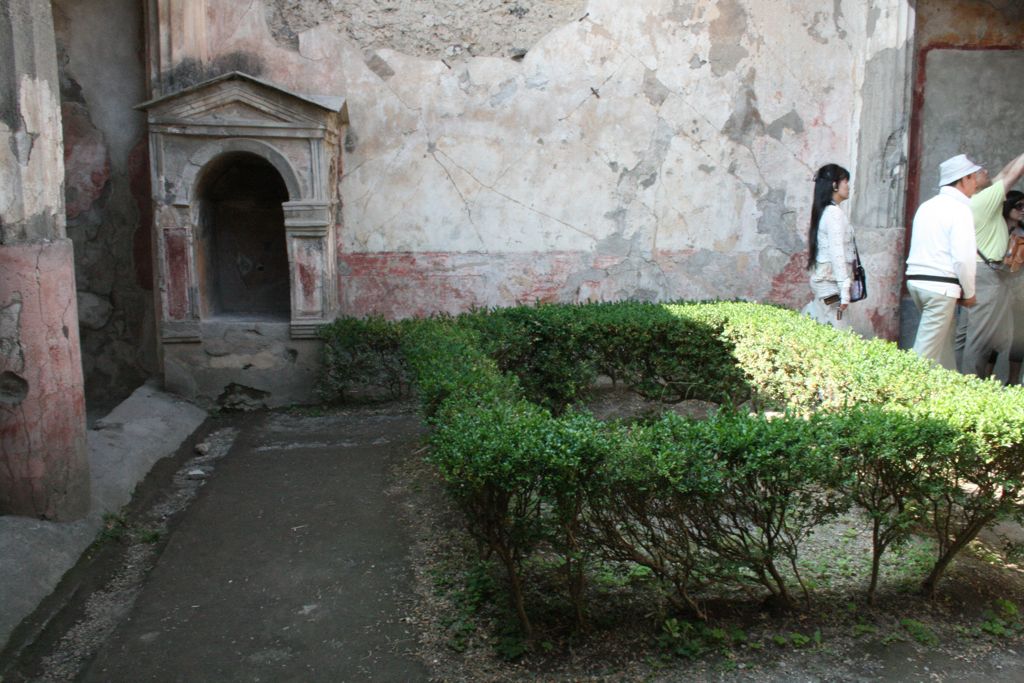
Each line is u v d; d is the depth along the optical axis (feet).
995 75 27.58
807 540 14.40
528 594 12.58
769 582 12.17
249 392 25.07
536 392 22.07
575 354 21.83
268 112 23.90
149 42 24.70
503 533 11.09
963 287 20.01
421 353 18.15
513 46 26.35
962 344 25.09
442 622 12.34
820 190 22.61
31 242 14.29
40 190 14.49
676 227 27.50
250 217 26.76
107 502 16.49
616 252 27.37
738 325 20.61
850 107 27.45
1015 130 27.84
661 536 11.55
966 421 11.60
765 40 27.07
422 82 26.09
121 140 25.79
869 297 26.73
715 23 26.86
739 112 27.25
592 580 12.75
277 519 16.63
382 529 15.96
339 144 25.90
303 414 24.44
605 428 11.51
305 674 11.25
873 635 11.66
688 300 26.43
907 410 12.29
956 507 14.51
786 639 11.48
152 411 22.66
